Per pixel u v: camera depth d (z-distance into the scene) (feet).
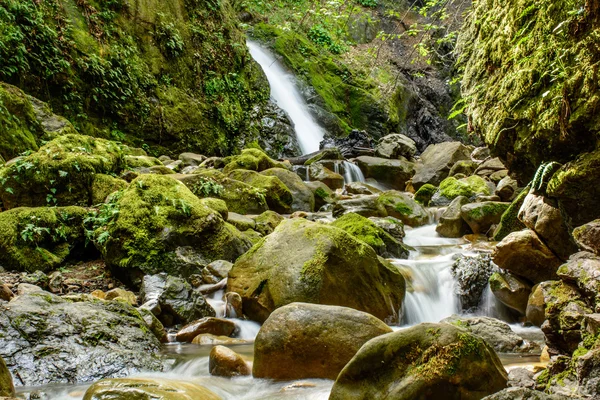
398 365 8.51
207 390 10.15
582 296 9.24
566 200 10.03
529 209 14.82
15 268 17.84
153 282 17.11
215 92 45.78
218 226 19.99
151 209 19.13
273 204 29.48
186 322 15.67
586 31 9.49
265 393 10.54
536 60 10.66
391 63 68.90
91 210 20.51
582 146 9.74
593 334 7.83
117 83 35.99
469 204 25.89
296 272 15.84
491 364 8.41
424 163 43.11
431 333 8.52
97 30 35.76
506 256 15.99
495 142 11.65
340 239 16.43
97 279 18.61
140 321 13.87
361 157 44.42
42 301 13.03
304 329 11.14
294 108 57.16
